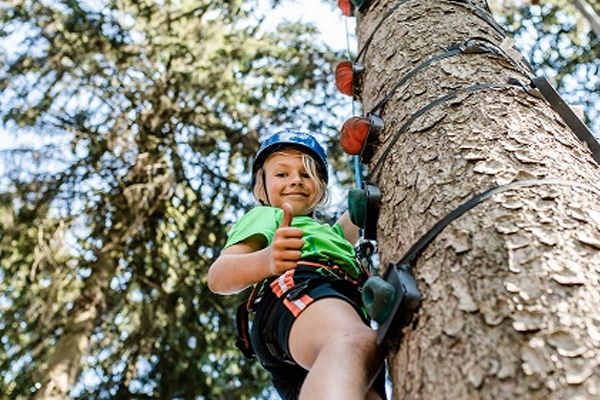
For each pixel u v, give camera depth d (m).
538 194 1.51
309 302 1.62
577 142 1.85
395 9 2.74
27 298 7.20
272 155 2.22
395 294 1.41
